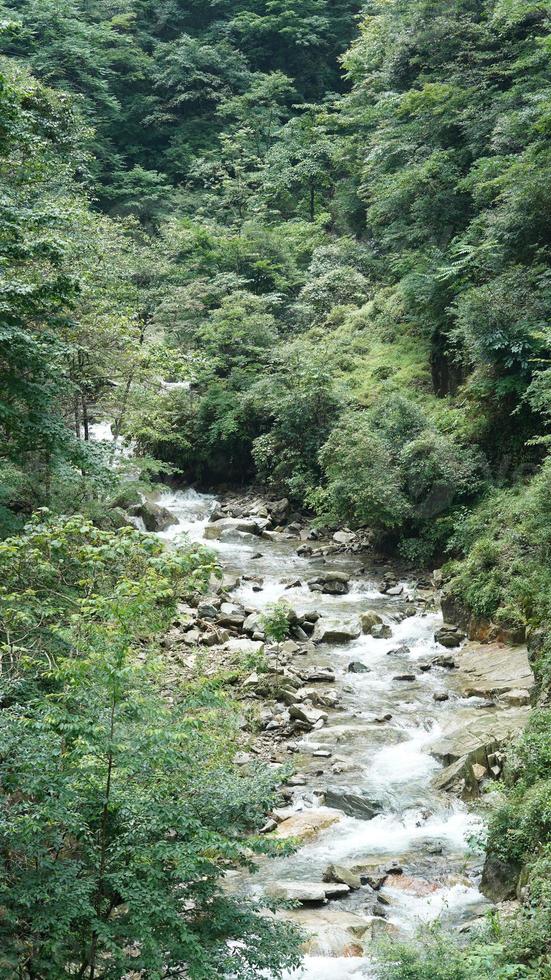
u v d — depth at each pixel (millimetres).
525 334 20297
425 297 26234
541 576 15336
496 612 16297
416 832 10180
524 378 20797
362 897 8750
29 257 13289
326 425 27797
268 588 20281
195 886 5988
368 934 7930
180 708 6504
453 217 28328
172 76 56719
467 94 28688
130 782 6262
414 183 28641
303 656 16203
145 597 6660
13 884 5707
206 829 5777
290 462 27719
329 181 48688
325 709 13781
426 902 8594
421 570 21719
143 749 6070
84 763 6008
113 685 5988
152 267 38719
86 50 51031
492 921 7066
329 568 22156
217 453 30953
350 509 23578
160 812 5840
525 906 7473
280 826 10188
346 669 15625
